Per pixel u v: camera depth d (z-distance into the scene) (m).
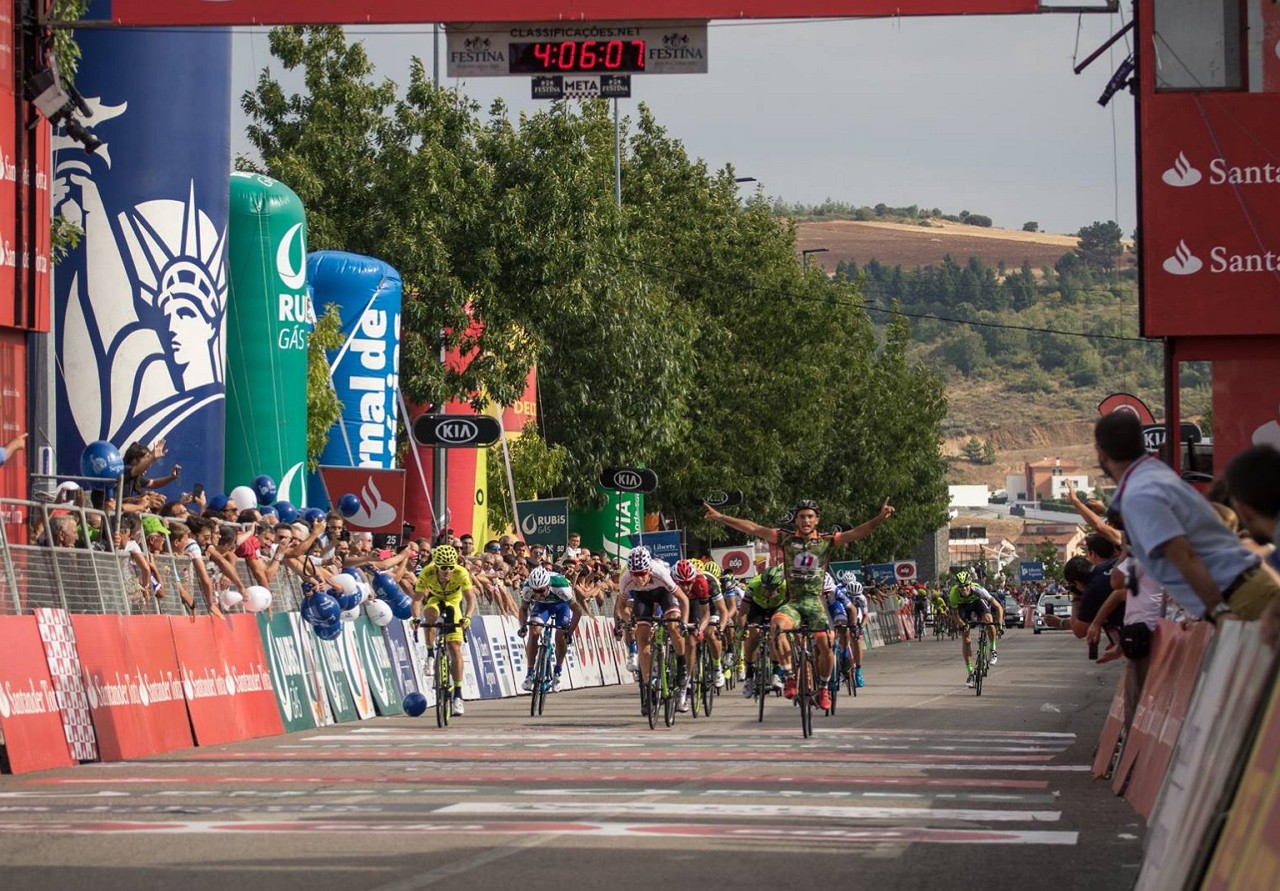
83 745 28.25
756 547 116.50
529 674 43.72
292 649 39.28
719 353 108.31
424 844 17.31
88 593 30.77
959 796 22.23
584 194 81.50
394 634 46.91
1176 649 21.12
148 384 51.06
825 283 123.81
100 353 50.75
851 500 144.62
